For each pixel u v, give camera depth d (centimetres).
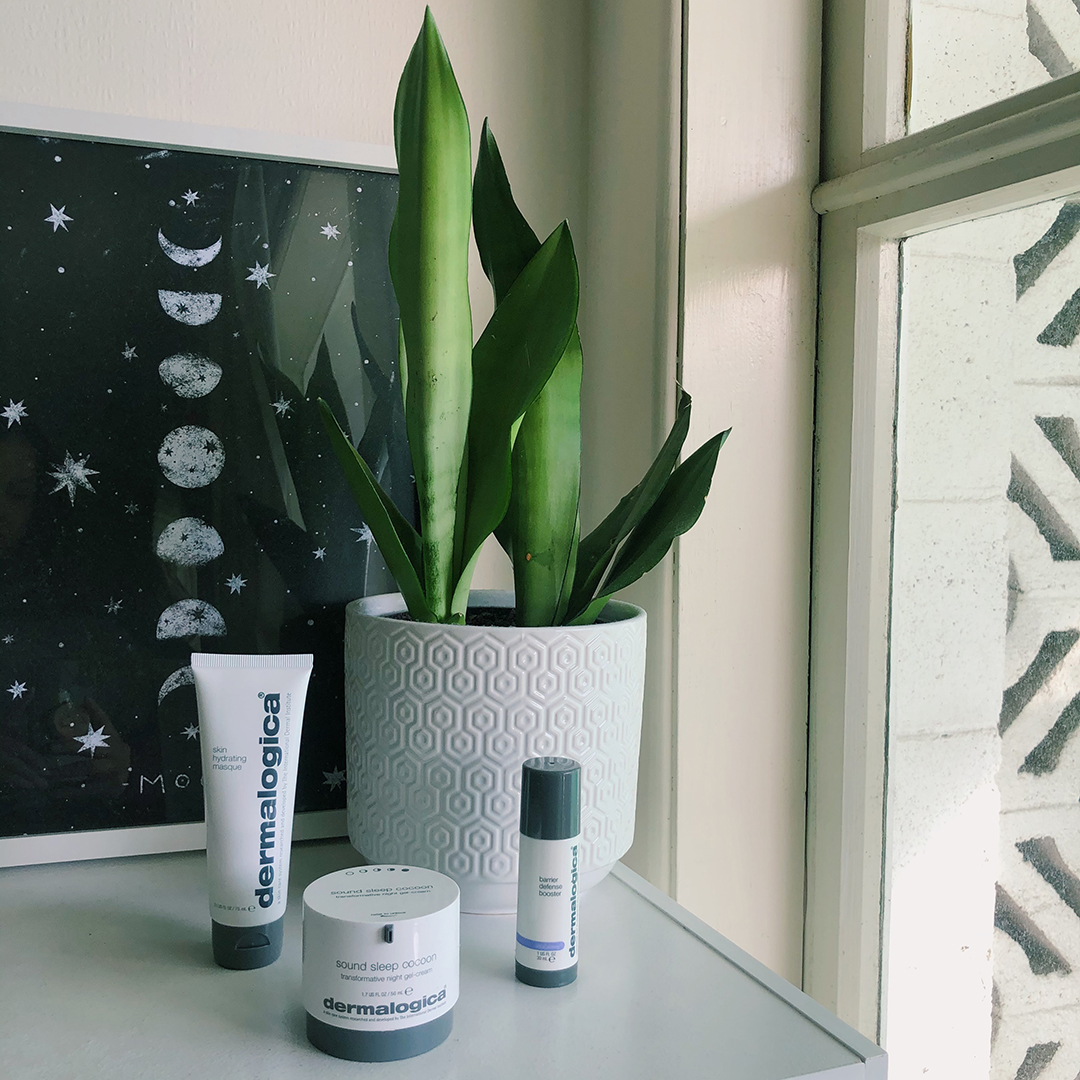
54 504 61
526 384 51
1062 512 60
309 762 67
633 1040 42
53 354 60
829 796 71
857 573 69
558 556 56
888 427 70
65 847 61
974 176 57
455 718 52
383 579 68
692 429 68
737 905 71
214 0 65
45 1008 43
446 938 41
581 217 78
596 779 54
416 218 50
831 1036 42
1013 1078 64
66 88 62
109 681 62
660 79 68
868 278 68
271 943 48
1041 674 62
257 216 64
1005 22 59
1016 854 64
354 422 67
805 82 71
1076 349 60
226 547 64
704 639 69
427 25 49
